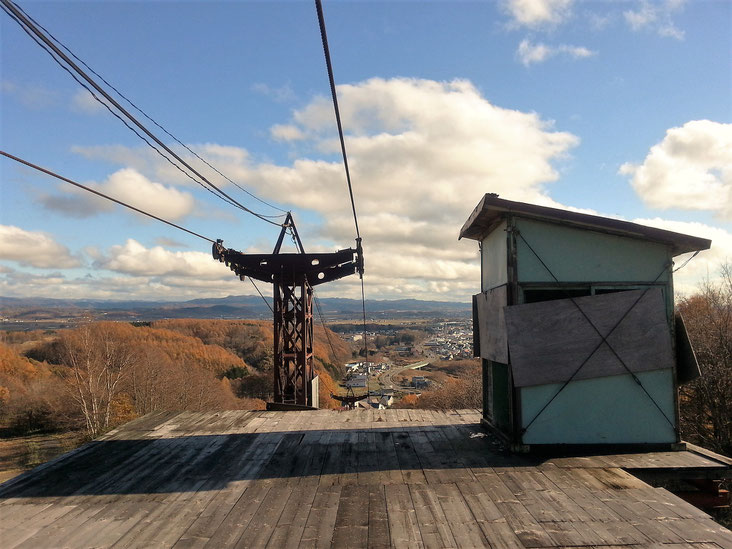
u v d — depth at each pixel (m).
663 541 3.63
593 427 5.81
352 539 3.81
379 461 5.73
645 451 5.77
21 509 4.61
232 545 3.78
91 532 4.08
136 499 4.80
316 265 12.39
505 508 4.29
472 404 32.47
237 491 4.93
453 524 4.02
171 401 38.31
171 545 3.81
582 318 5.86
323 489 4.89
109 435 7.39
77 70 3.81
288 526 4.09
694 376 5.73
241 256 12.32
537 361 5.82
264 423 7.92
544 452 5.79
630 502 4.35
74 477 5.50
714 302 20.48
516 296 5.94
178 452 6.38
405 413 8.50
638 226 5.76
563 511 4.19
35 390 41.41
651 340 5.84
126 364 36.91
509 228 6.01
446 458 5.76
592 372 5.80
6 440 36.28
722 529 3.82
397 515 4.22
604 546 3.58
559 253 5.99
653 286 5.96
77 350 39.84
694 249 5.93
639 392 5.83
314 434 7.09
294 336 12.44
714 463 5.30
